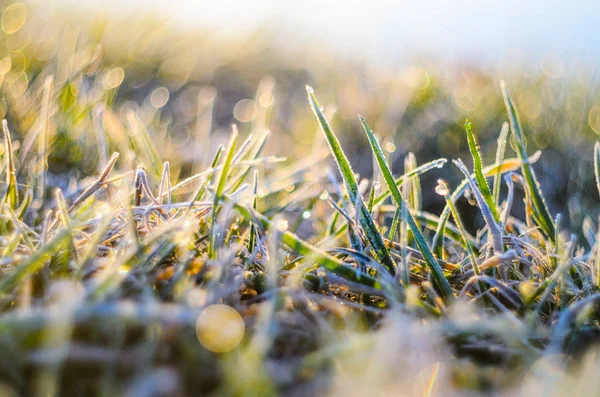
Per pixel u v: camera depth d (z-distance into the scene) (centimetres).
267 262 18
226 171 18
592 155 39
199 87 50
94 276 17
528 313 18
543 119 44
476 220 33
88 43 41
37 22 46
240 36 58
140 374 14
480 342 16
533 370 15
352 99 48
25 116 29
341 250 19
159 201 20
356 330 17
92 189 20
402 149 39
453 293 19
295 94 53
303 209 27
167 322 15
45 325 14
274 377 14
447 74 55
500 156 21
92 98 32
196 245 19
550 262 19
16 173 24
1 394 14
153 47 49
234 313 16
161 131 35
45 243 17
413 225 19
